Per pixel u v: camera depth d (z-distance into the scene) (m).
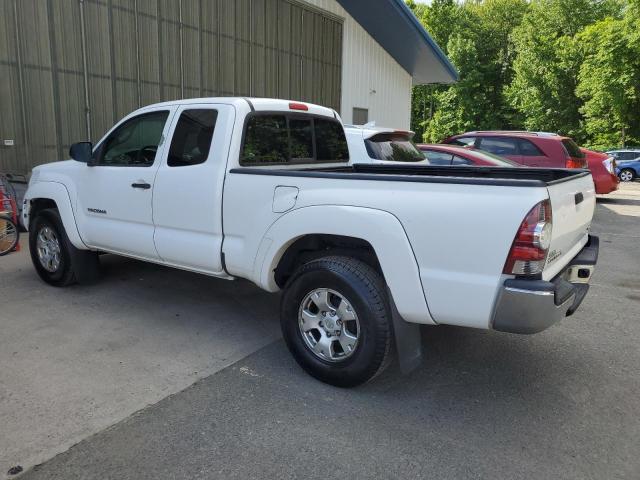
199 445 2.92
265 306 5.22
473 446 2.96
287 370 3.86
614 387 3.69
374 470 2.74
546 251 2.95
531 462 2.83
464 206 3.01
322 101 16.33
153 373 3.75
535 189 2.88
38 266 5.72
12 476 2.62
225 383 3.64
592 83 33.72
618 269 7.06
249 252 3.92
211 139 4.16
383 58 18.66
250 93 13.77
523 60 40.03
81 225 5.21
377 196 3.30
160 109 4.59
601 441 3.03
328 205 3.46
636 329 4.79
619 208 13.77
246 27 13.35
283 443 2.96
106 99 10.35
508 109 44.31
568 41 37.75
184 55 11.84
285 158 4.67
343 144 5.46
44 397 3.38
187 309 5.07
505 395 3.56
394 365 4.01
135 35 10.73
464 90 43.72
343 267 3.46
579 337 4.59
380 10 15.55
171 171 4.36
